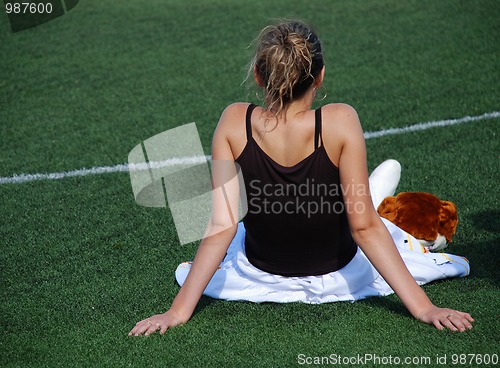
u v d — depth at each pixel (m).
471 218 7.74
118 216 8.23
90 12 16.98
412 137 10.22
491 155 9.45
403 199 7.09
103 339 5.72
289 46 5.44
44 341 5.75
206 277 5.83
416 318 5.68
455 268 6.47
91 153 10.19
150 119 11.38
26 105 12.12
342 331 5.65
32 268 7.08
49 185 9.16
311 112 5.58
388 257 5.67
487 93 11.70
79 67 13.81
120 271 6.96
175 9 17.11
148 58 14.18
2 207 8.55
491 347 5.32
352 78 12.73
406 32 14.77
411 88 12.12
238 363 5.27
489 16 15.20
